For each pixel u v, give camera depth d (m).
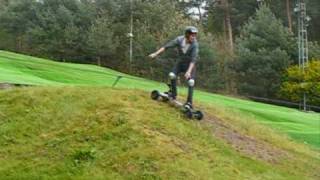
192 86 13.84
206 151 12.24
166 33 55.59
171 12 59.22
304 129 26.16
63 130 12.19
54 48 57.91
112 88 14.95
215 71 56.31
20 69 31.94
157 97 14.27
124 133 11.91
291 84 49.97
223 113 16.84
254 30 59.03
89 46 56.28
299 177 13.04
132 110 13.01
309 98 48.56
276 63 54.78
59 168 10.77
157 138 11.91
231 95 52.28
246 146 13.93
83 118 12.62
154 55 13.75
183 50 13.90
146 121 12.62
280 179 12.23
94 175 10.54
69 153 11.25
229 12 68.38
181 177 10.70
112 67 57.34
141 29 56.72
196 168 11.12
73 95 13.88
